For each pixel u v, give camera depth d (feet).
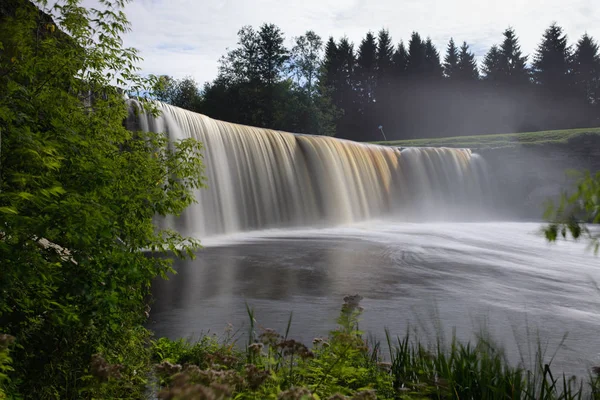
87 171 19.63
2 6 24.13
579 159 135.23
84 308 16.76
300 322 30.37
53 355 16.08
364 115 335.47
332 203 99.45
